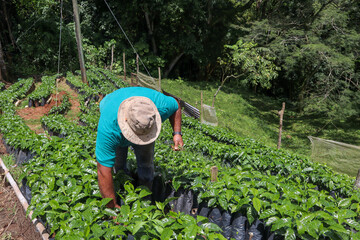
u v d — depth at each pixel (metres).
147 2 24.80
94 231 3.08
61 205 3.53
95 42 27.66
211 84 29.17
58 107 12.38
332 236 3.17
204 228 3.22
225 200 3.84
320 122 22.67
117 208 3.64
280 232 3.37
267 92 34.81
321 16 20.00
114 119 3.24
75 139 6.47
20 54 24.98
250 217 3.62
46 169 4.46
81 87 15.81
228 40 29.59
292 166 7.19
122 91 3.63
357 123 22.61
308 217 3.25
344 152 10.59
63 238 2.99
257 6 27.12
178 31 28.23
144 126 3.11
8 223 4.64
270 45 20.48
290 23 21.31
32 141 6.09
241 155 7.23
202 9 27.48
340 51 20.17
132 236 3.29
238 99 25.50
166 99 3.68
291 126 22.05
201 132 11.27
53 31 24.42
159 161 5.48
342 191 6.02
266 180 4.35
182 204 4.67
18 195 5.07
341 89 20.09
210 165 5.25
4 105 11.78
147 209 3.38
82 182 4.10
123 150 4.50
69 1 26.34
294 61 19.70
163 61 28.33
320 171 6.86
